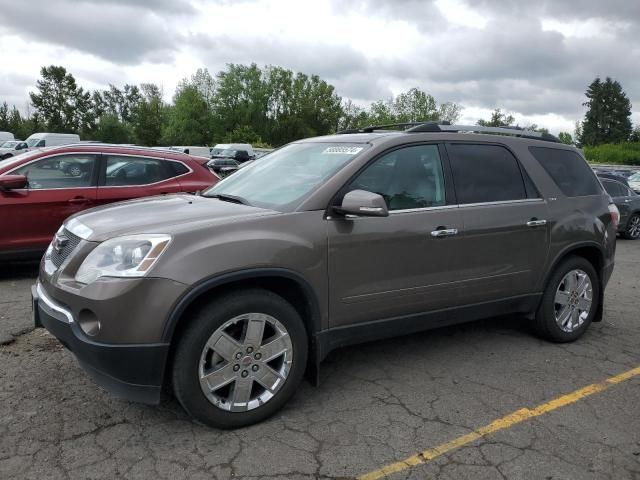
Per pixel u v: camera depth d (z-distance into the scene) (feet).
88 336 9.90
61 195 22.20
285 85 276.21
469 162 14.30
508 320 18.20
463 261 13.61
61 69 259.60
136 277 9.77
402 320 12.93
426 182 13.39
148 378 9.93
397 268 12.57
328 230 11.61
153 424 10.96
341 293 11.88
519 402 12.34
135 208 12.35
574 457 10.21
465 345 15.81
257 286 11.21
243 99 269.85
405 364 14.35
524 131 16.21
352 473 9.55
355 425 11.15
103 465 9.57
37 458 9.71
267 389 11.11
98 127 258.57
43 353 14.35
